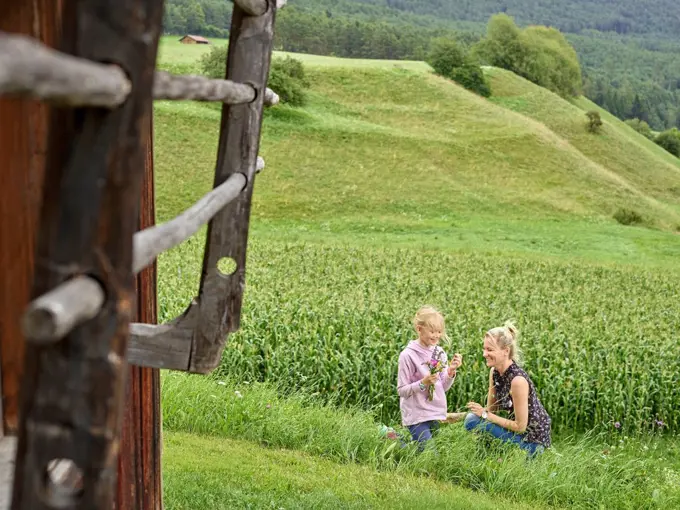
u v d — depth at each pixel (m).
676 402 11.91
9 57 1.07
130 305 1.52
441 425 7.97
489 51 129.12
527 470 7.28
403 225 55.00
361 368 11.47
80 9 1.47
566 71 134.38
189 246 31.48
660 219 64.44
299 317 14.02
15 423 2.33
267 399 8.88
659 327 18.08
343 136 67.75
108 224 1.47
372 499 6.27
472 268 32.56
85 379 1.49
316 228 53.59
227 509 5.64
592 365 12.34
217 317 3.19
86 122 1.46
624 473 7.92
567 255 48.81
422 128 73.81
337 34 170.50
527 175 67.62
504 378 7.69
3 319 2.31
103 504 1.52
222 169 3.26
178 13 141.25
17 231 2.29
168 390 8.52
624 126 107.50
